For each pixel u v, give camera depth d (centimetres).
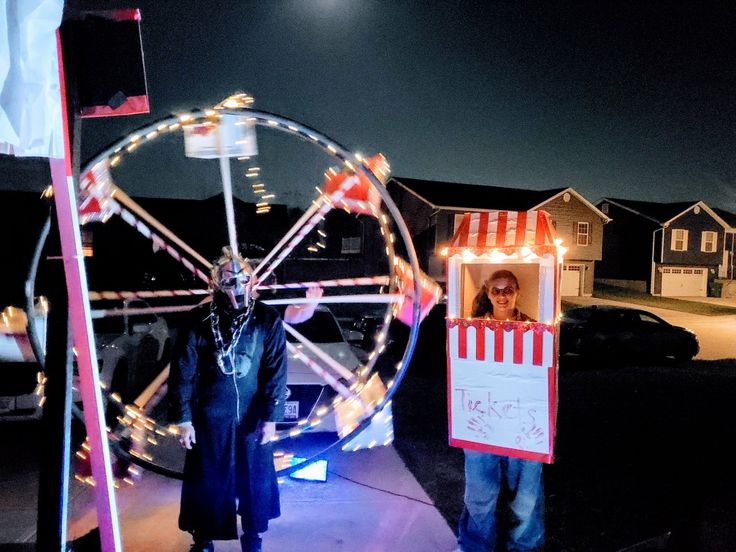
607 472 546
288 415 514
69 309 248
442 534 393
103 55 256
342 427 523
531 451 322
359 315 2050
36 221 322
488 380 331
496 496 343
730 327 2328
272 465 346
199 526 331
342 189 438
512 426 326
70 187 244
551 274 316
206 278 522
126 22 254
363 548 371
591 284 3478
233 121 347
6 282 637
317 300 526
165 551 363
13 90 200
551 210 3294
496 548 355
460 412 338
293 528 396
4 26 196
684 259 3612
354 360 577
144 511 423
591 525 426
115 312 706
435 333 1059
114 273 2028
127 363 676
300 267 2714
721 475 545
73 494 448
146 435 600
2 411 584
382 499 450
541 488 335
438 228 2923
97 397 250
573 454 600
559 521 432
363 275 2820
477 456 339
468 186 3319
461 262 336
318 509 428
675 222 3584
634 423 736
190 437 328
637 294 3562
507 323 325
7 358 583
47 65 206
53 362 250
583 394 911
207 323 332
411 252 394
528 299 326
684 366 1297
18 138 203
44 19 203
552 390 317
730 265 3953
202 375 332
